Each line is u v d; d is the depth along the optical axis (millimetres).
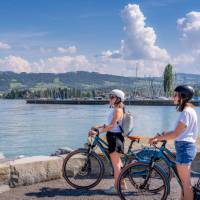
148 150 6898
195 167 8969
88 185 7805
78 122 84875
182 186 5977
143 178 6895
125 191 7238
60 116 106125
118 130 7238
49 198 7051
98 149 8977
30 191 7457
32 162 7926
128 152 7344
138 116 106938
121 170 7027
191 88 5875
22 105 199125
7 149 42688
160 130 69312
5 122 85562
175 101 5953
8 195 7191
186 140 5840
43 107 171875
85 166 8086
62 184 7969
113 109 7289
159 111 135125
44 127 72750
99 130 7656
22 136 57125
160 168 6617
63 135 58406
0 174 7488
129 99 193875
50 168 8180
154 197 6902
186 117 5789
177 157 5938
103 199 7035
